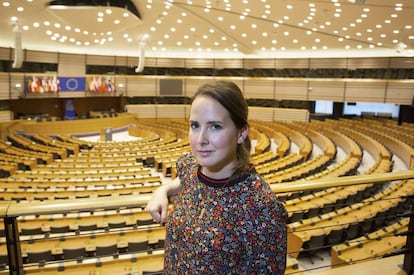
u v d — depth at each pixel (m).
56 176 13.79
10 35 20.34
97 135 27.14
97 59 27.84
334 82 26.58
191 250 1.46
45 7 14.82
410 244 3.20
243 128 1.53
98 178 13.21
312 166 14.59
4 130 22.64
